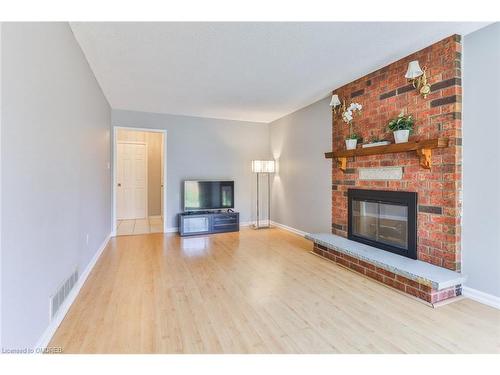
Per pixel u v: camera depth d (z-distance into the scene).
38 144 1.56
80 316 2.04
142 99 4.26
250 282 2.73
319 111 4.36
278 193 5.73
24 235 1.38
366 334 1.83
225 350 1.66
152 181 7.21
